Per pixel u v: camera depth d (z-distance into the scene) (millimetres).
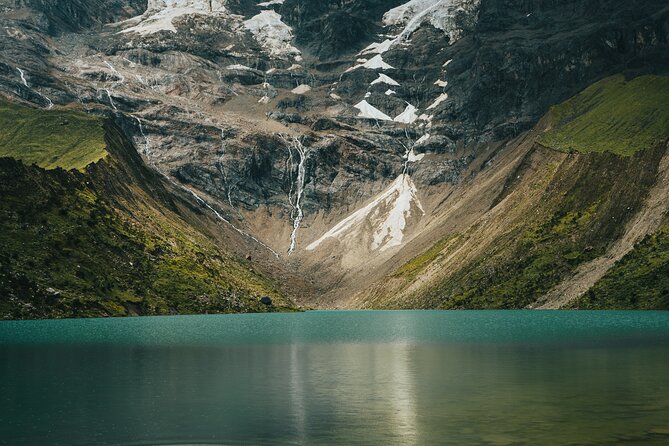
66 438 46500
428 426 48719
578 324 149750
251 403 57875
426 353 94500
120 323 168625
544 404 55656
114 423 50562
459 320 184500
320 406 56344
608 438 44406
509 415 51781
